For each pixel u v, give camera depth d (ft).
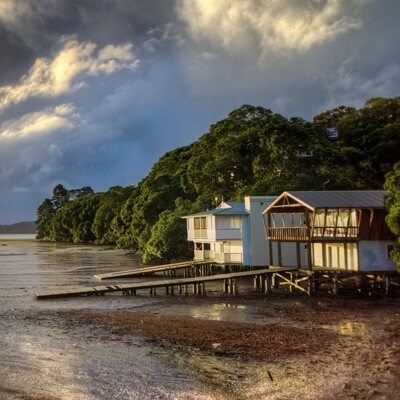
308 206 118.62
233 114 239.50
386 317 90.94
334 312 97.71
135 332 80.12
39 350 68.74
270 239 140.26
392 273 118.32
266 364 60.70
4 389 52.75
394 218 103.55
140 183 361.30
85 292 125.39
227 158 209.97
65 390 52.49
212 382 54.34
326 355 63.98
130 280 164.55
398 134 218.18
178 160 304.91
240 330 80.89
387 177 108.06
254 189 185.68
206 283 150.61
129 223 311.47
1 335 78.64
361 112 247.29
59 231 558.15
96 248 392.68
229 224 159.84
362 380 53.06
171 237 206.80
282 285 138.82
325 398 48.26
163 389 52.44
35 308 107.34
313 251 145.38
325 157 199.41
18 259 282.97
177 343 72.33
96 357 64.95
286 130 201.67
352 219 123.24
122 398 50.08
